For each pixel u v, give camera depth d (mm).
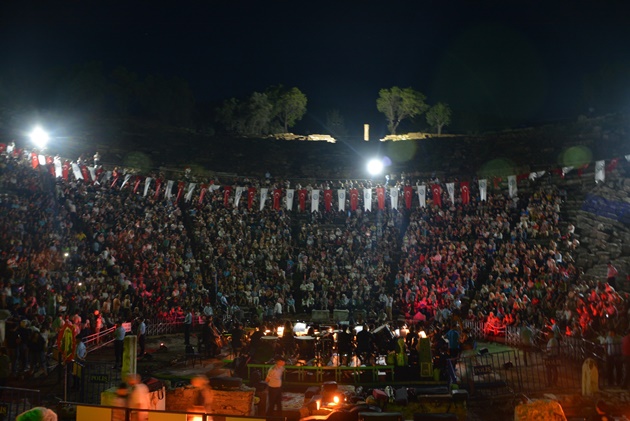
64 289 32312
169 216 44000
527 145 54500
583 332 23984
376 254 42312
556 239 37344
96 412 10961
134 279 35156
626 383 18219
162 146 57750
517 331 28562
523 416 11227
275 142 61250
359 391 19141
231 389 16656
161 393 15984
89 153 51812
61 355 18922
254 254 41750
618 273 32500
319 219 47312
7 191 41094
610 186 41688
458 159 55938
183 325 34656
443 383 21047
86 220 40625
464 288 35406
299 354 23312
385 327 23844
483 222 41188
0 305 27641
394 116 75000
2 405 14656
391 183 53219
